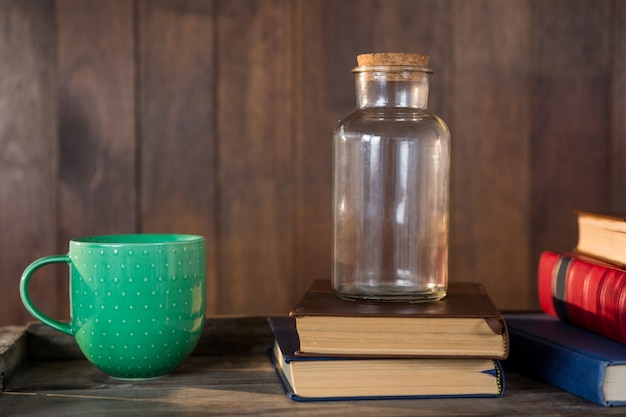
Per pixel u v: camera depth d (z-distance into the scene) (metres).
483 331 0.60
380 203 0.69
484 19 1.32
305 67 1.29
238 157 1.28
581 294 0.71
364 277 0.69
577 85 1.35
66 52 1.24
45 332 0.76
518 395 0.62
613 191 1.37
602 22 1.35
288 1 1.28
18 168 1.24
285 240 1.30
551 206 1.36
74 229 1.26
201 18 1.26
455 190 1.33
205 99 1.27
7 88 1.23
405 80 0.69
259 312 1.31
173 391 0.64
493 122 1.33
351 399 0.61
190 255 0.67
